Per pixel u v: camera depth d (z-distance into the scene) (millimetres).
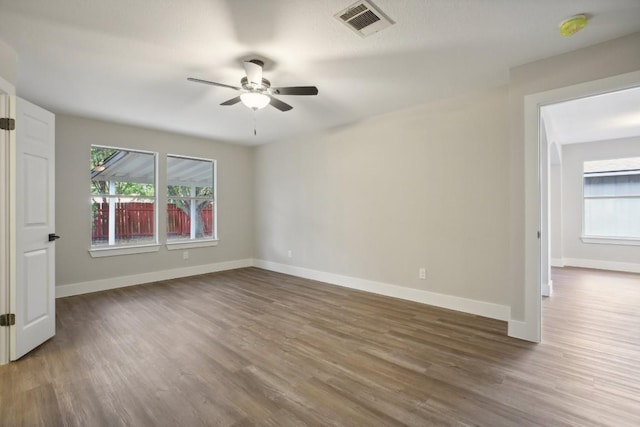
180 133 5055
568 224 6148
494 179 3168
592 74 2342
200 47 2373
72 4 1859
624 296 3977
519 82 2674
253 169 6188
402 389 1949
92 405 1799
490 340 2656
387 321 3131
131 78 2904
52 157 2768
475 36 2236
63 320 3176
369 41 2297
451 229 3475
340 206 4625
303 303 3748
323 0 1841
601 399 1826
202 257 5473
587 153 5961
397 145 3932
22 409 1759
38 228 2582
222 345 2594
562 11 1956
